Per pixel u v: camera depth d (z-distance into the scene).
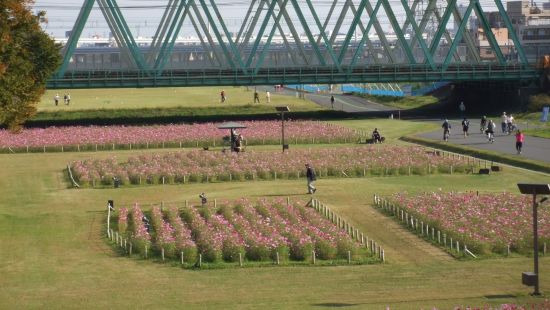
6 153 164.12
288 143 169.25
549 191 70.25
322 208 106.62
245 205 105.25
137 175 130.88
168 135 172.88
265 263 84.19
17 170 144.12
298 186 125.75
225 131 177.88
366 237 92.81
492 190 118.19
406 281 76.38
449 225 92.62
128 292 74.38
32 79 136.00
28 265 84.69
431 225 95.25
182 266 83.62
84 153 162.62
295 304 69.06
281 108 153.50
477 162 141.00
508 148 152.62
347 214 105.88
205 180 132.00
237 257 85.38
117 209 111.31
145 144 168.12
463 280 76.12
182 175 131.75
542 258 84.31
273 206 106.31
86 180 129.88
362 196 116.75
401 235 95.00
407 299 69.88
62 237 96.81
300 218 99.56
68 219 106.06
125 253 89.06
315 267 82.69
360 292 72.75
